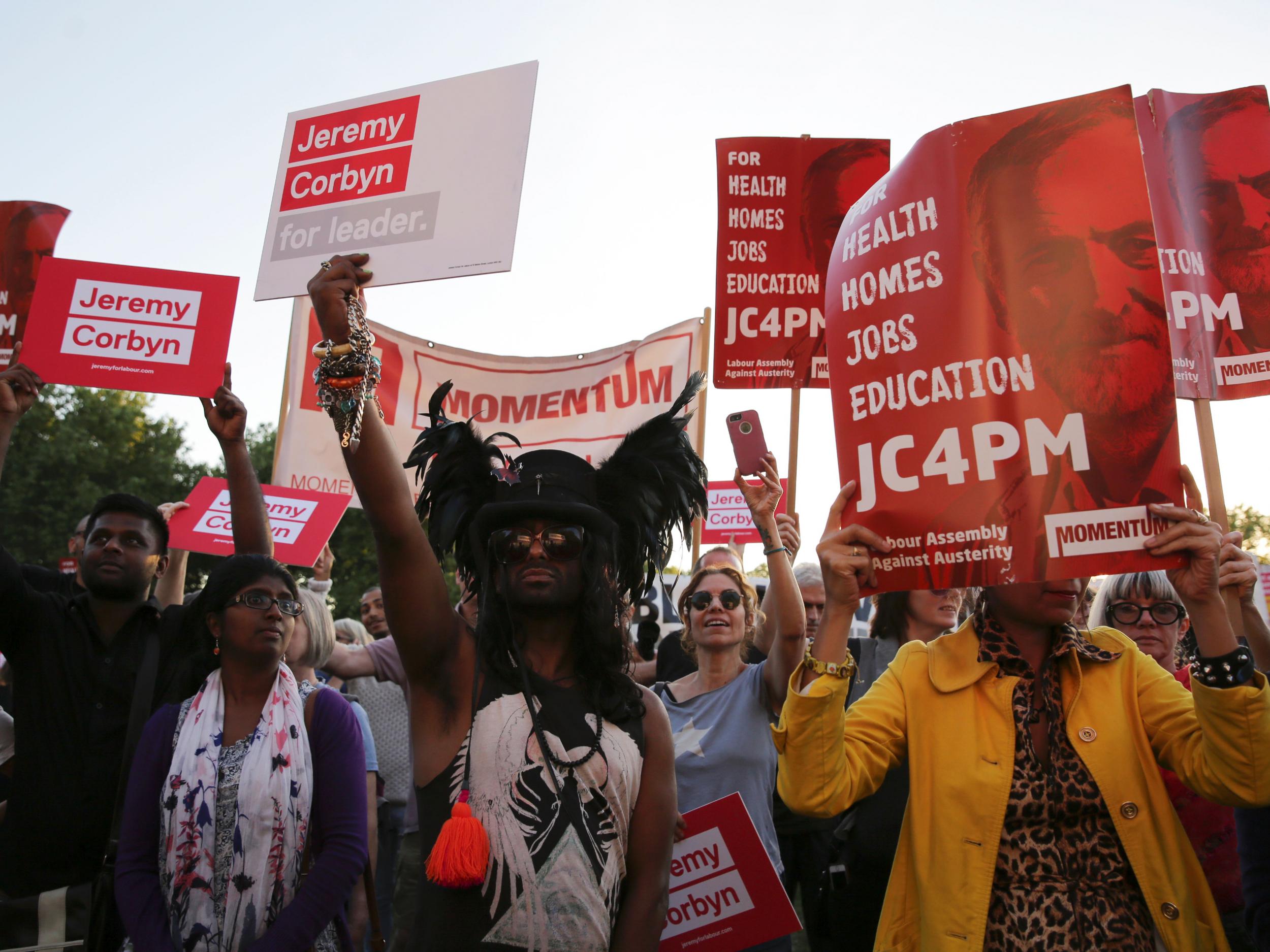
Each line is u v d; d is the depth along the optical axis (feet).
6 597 10.12
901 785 10.60
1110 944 6.78
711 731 11.64
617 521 8.07
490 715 6.91
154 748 8.72
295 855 8.50
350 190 8.99
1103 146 7.47
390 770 17.24
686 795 11.34
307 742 8.92
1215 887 9.20
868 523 7.54
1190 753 7.13
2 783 12.52
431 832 6.80
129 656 10.38
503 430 21.84
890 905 7.77
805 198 15.51
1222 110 10.96
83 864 9.71
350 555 95.96
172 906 8.13
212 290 11.66
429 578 6.95
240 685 9.10
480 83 8.75
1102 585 11.11
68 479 105.50
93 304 11.49
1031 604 7.66
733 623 12.25
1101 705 7.47
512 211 8.36
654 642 18.78
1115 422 7.13
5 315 12.28
